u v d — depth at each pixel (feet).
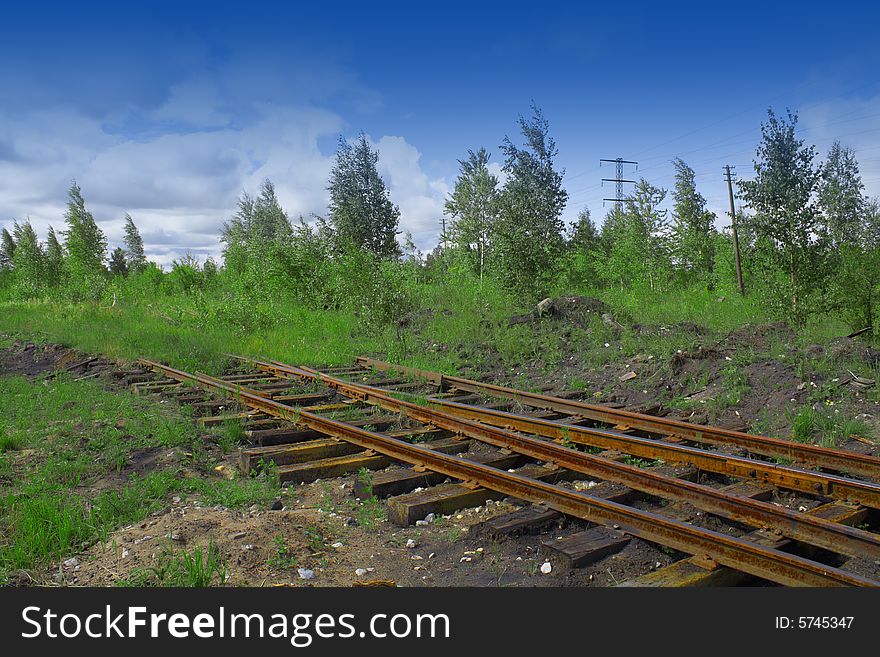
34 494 20.62
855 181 125.70
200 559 14.75
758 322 43.75
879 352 31.17
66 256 128.26
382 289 57.88
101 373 42.06
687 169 131.64
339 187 122.42
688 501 18.07
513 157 93.45
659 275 103.50
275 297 75.92
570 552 15.17
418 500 19.12
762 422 27.71
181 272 111.96
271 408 30.09
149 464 24.16
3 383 38.42
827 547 14.89
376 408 31.60
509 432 24.62
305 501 20.84
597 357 39.65
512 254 63.41
